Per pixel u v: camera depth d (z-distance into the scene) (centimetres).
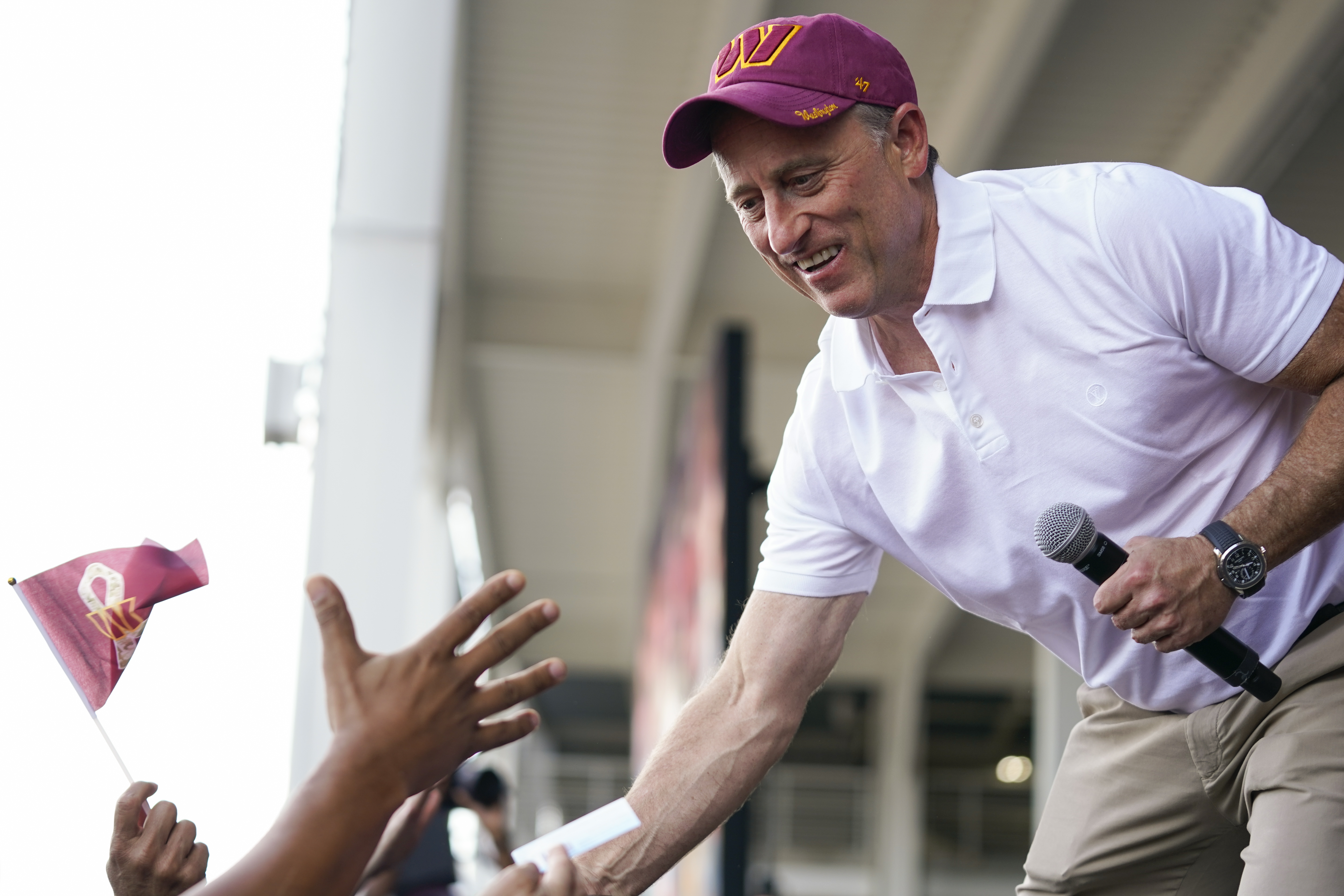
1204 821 153
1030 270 141
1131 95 689
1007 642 1385
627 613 1553
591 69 714
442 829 329
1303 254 136
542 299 980
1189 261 135
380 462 541
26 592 121
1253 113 651
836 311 142
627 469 1238
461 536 1348
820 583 160
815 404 159
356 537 534
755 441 1105
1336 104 641
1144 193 138
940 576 158
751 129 137
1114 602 126
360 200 550
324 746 475
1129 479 143
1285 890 128
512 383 1084
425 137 548
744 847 389
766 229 143
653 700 902
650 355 962
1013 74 637
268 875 83
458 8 571
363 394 544
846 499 158
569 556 1427
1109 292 139
